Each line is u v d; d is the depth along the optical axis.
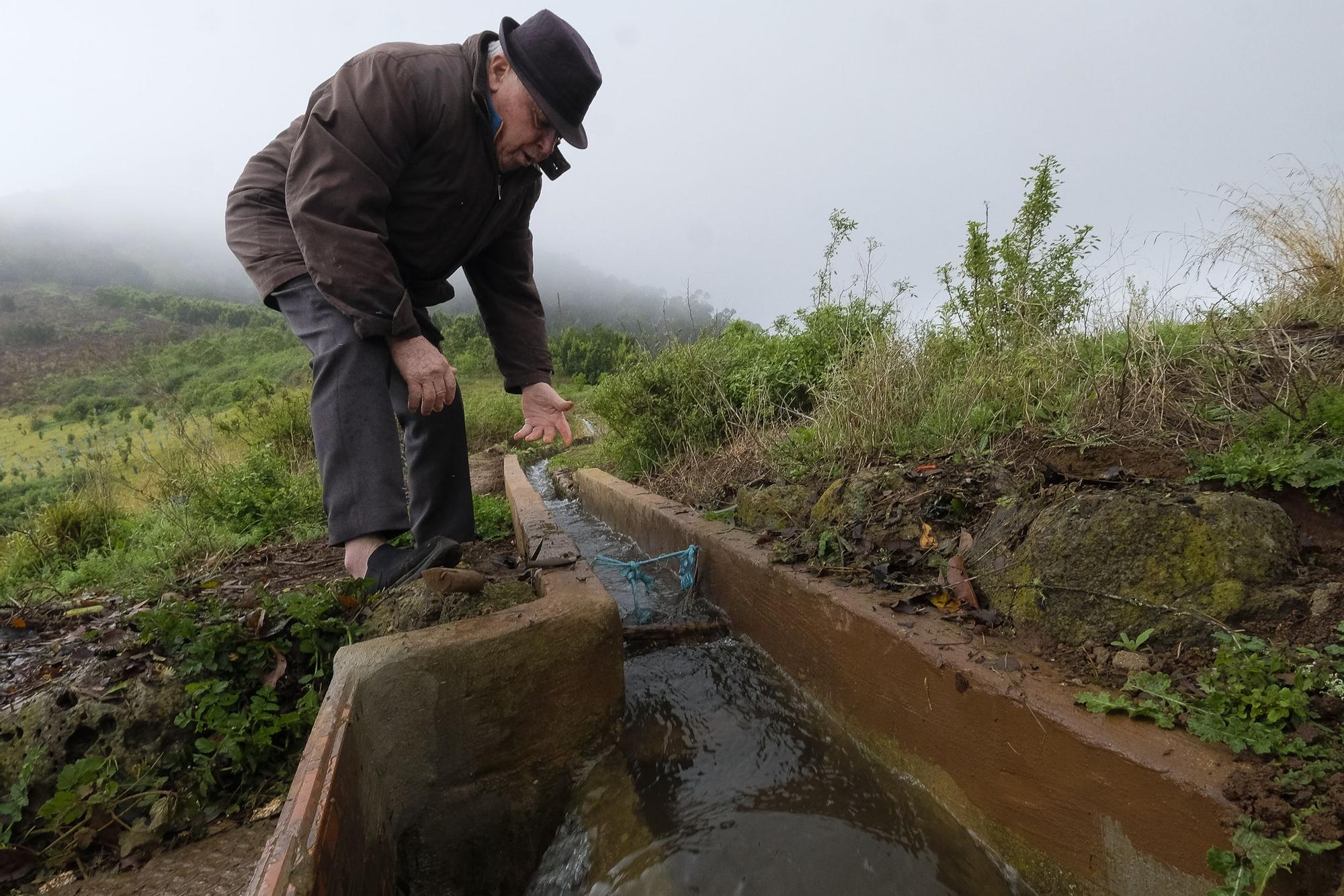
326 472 2.14
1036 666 1.76
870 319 5.35
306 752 1.49
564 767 2.13
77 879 1.80
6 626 2.87
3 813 1.90
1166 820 1.29
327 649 2.27
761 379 5.57
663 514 4.26
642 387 6.12
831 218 5.64
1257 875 1.10
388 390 2.19
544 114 2.18
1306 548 1.80
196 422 8.20
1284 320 3.01
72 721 2.06
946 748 1.83
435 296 2.74
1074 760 1.48
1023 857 1.60
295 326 2.22
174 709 2.12
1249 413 2.38
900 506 2.80
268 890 1.06
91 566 4.30
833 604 2.33
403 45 2.22
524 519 3.83
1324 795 1.16
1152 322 3.12
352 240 1.98
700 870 1.71
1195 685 1.50
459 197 2.34
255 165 2.33
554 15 2.21
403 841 1.88
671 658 2.94
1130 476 2.26
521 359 2.94
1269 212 3.37
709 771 2.13
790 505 3.41
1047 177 4.19
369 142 2.03
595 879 1.80
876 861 1.71
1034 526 2.10
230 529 4.98
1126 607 1.76
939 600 2.23
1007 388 3.22
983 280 4.30
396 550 2.24
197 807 2.00
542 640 2.07
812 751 2.22
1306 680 1.36
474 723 1.98
